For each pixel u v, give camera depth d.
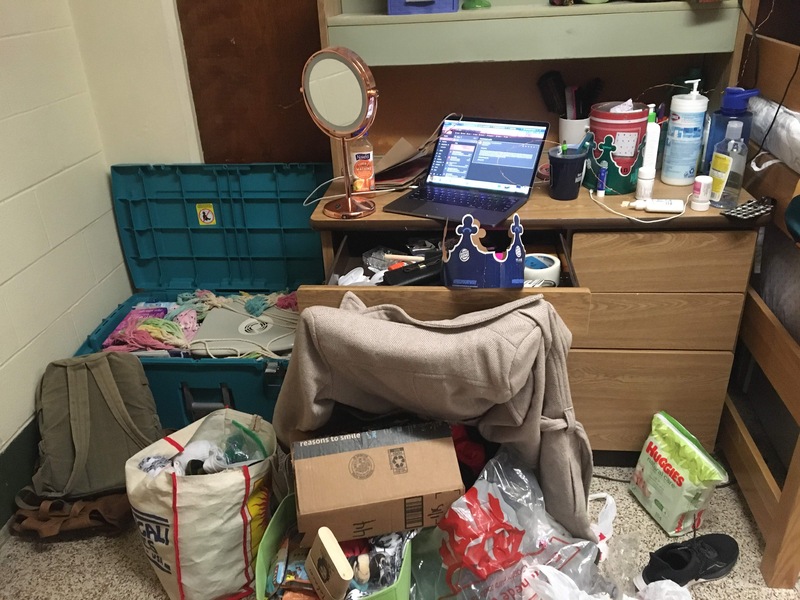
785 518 1.41
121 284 2.24
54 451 1.75
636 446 1.81
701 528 1.66
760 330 1.60
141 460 1.54
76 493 1.72
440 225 1.56
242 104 2.07
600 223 1.52
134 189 2.15
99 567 1.63
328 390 1.38
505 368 1.22
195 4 1.94
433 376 1.26
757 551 1.59
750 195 1.60
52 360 1.88
